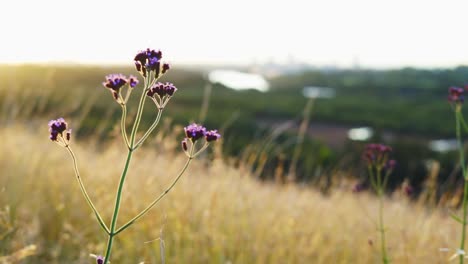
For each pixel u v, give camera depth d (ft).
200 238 13.19
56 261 12.25
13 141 19.52
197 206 14.01
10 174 15.28
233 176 15.74
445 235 13.66
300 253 13.61
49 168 16.88
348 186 19.19
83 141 22.91
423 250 13.48
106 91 65.82
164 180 14.83
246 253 13.12
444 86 246.88
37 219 13.76
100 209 13.89
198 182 15.38
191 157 6.44
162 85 6.42
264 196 16.34
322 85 289.74
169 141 16.34
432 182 17.78
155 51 6.40
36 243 12.41
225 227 13.91
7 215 11.13
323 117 145.07
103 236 13.62
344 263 13.52
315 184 21.11
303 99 205.05
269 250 13.42
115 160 16.35
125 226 6.37
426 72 295.69
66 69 162.71
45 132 21.71
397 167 50.19
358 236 14.78
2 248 10.91
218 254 12.91
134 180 14.57
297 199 17.11
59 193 15.07
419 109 176.24
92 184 15.34
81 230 13.87
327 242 14.57
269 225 14.25
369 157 10.82
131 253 12.94
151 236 13.14
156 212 13.58
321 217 16.34
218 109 146.61
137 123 6.40
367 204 19.30
